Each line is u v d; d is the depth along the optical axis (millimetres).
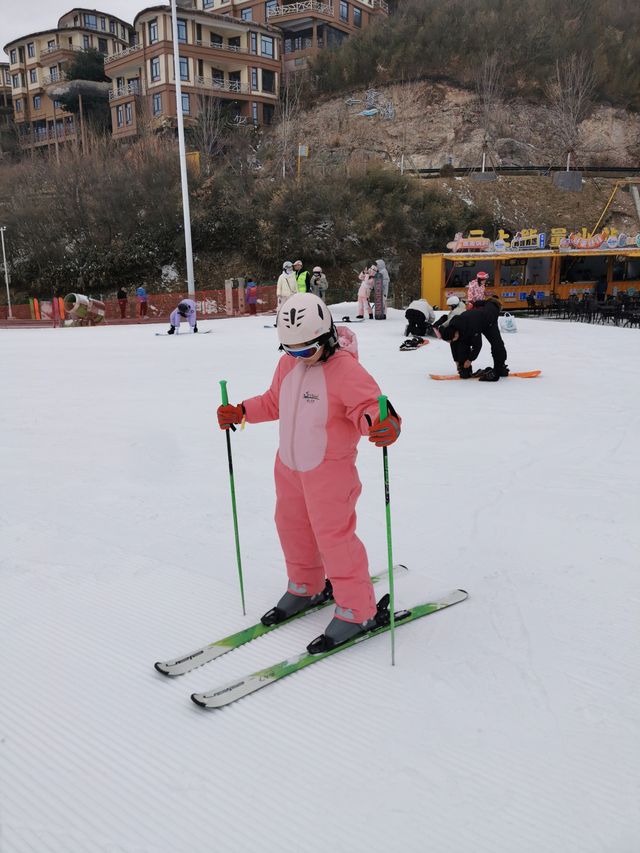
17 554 4012
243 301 25891
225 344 15477
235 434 6988
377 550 4027
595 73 50062
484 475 5508
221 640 3045
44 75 59844
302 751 2318
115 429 7262
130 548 4094
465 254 24344
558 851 1890
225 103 47938
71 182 35625
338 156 43062
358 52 49469
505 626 3145
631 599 3398
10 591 3537
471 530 4332
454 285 25156
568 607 3320
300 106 49344
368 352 13227
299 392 2809
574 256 26188
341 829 1973
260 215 35312
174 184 35500
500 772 2203
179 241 34625
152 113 46281
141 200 35438
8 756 2324
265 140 45906
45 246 34906
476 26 49719
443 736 2383
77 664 2875
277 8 51438
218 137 41312
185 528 4418
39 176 37562
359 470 5719
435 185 39000
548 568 3768
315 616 3248
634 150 49906
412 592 3477
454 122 46969
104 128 51812
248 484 5344
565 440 6578
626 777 2180
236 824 2002
